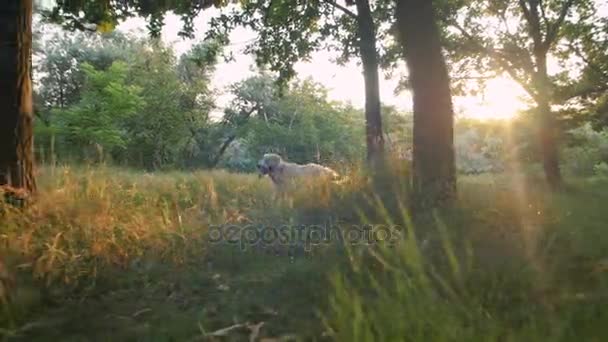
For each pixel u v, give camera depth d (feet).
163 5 39.86
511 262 13.76
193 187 33.91
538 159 68.39
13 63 21.65
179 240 19.38
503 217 19.19
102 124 90.58
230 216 23.07
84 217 18.37
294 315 13.51
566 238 15.06
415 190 22.00
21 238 16.26
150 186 32.14
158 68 129.39
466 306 10.51
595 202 17.28
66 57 142.20
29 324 13.25
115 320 13.66
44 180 23.70
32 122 22.52
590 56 68.03
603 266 11.96
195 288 16.19
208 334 12.54
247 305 14.43
